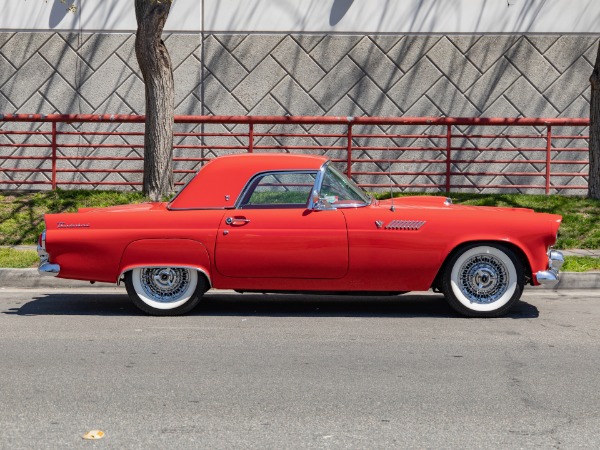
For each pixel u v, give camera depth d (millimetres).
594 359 7609
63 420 5879
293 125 19375
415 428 5723
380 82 19188
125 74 19328
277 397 6418
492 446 5387
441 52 19125
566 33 19062
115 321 9273
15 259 12117
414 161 16609
